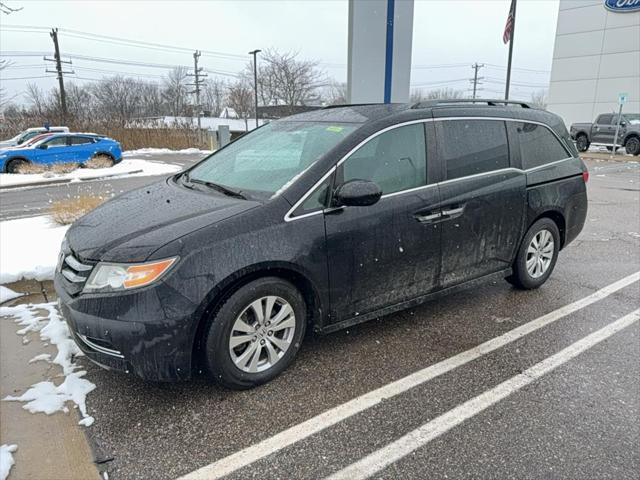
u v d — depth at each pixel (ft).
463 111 11.87
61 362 9.98
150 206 9.73
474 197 11.59
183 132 101.91
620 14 75.00
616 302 13.52
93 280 8.11
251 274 8.63
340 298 9.77
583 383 9.43
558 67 84.53
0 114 97.60
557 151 14.23
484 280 12.66
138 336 7.79
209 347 8.39
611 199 31.89
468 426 8.11
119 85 187.42
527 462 7.27
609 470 7.11
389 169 10.28
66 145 54.90
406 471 7.07
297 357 10.30
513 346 10.93
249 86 151.53
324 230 9.21
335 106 12.73
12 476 6.88
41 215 26.13
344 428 8.03
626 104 76.18
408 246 10.46
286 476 6.97
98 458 7.31
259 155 11.14
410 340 11.17
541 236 13.93
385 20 19.71
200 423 8.14
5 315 12.19
